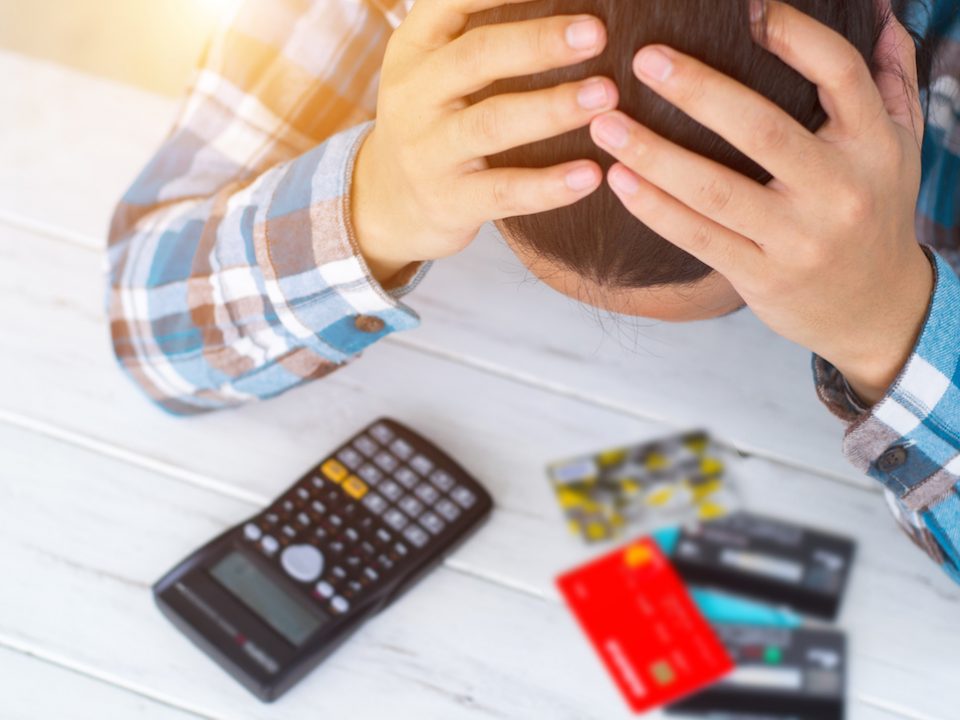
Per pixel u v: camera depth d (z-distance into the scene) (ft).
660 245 1.56
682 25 1.36
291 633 2.00
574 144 1.50
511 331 2.49
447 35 1.66
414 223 1.83
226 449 2.29
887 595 2.13
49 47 5.04
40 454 2.26
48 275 2.53
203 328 2.21
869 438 1.96
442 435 2.32
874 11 1.60
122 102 2.86
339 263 1.96
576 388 2.41
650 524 2.21
